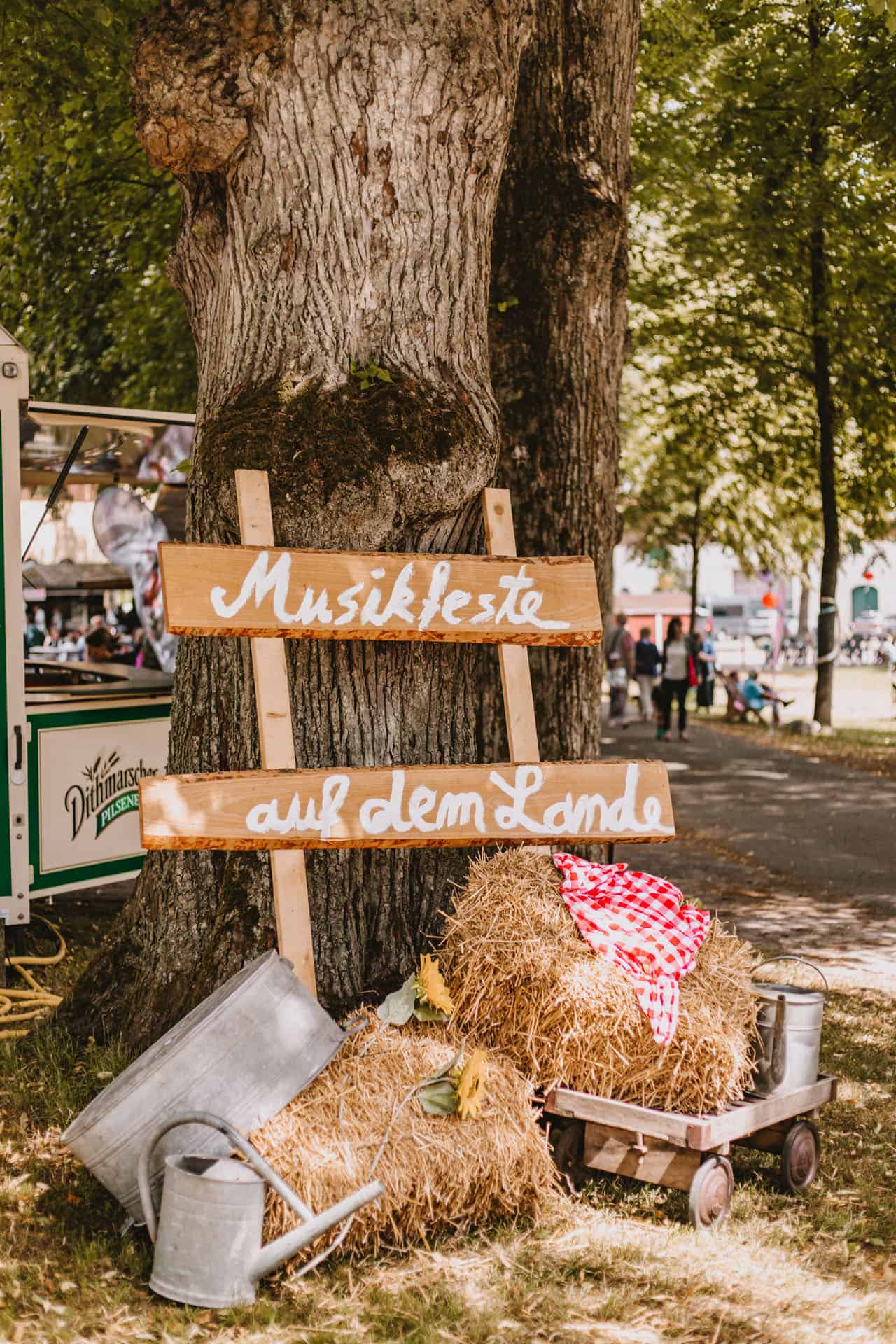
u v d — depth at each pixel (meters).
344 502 4.51
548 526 6.95
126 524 10.20
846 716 26.31
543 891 4.41
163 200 13.81
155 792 4.12
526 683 4.93
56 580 11.52
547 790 4.73
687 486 25.31
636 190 15.09
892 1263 3.93
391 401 4.66
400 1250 3.79
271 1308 3.49
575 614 4.93
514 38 5.04
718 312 18.25
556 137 6.86
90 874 7.55
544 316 6.91
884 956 7.67
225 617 4.32
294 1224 3.62
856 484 19.84
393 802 4.48
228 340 4.98
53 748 7.30
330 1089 3.90
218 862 5.13
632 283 17.69
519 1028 4.19
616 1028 4.11
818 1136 4.51
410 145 4.81
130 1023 5.14
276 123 4.77
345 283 4.80
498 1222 4.02
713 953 4.42
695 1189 4.01
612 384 7.16
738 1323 3.53
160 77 4.76
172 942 5.13
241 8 4.69
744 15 13.99
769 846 11.30
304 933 4.36
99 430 8.16
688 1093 4.11
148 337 14.83
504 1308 3.55
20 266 14.67
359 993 4.86
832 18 13.30
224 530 4.85
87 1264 3.71
